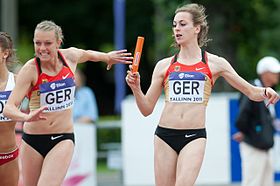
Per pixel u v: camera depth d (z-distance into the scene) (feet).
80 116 111.24
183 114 69.56
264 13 167.12
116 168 135.54
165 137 69.97
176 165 69.82
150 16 241.14
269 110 96.22
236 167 116.88
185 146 69.41
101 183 131.23
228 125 116.57
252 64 174.81
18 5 247.09
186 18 69.77
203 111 69.87
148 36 244.01
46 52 67.10
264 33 175.32
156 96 71.41
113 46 253.65
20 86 67.72
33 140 69.26
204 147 69.46
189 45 70.23
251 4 157.38
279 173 116.98
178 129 69.56
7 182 73.36
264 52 177.58
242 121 94.89
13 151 72.02
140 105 70.90
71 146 69.26
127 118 116.57
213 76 70.23
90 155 111.75
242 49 170.19
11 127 70.74
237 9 156.04
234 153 116.88
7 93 69.97
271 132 95.71
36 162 69.56
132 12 241.96
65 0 250.57
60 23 251.80
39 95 68.44
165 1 156.66
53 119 68.85
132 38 244.42
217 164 116.78
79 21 251.39
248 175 95.71
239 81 70.49
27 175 70.28
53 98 68.59
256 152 95.35
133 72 69.67
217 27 156.35
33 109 69.00
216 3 154.10
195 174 68.13
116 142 140.36
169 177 70.03
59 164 68.23
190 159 68.33
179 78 69.77
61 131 69.15
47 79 68.23
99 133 140.05
